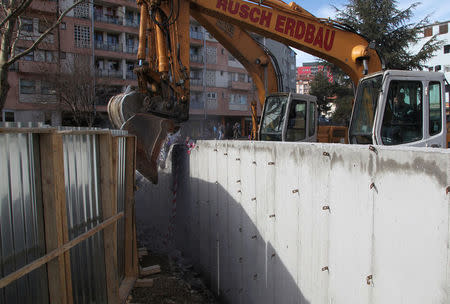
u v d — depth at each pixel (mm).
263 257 4859
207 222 7125
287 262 4180
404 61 19750
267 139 9180
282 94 9008
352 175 3010
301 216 3861
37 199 2760
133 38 36188
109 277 3883
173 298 5410
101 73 31359
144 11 7750
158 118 6531
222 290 6379
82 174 3447
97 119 30312
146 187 10469
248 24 7918
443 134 5887
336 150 3236
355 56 8008
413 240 2369
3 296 2322
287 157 4188
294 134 8922
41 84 27516
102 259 3838
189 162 8148
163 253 8031
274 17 7969
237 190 5762
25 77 28344
